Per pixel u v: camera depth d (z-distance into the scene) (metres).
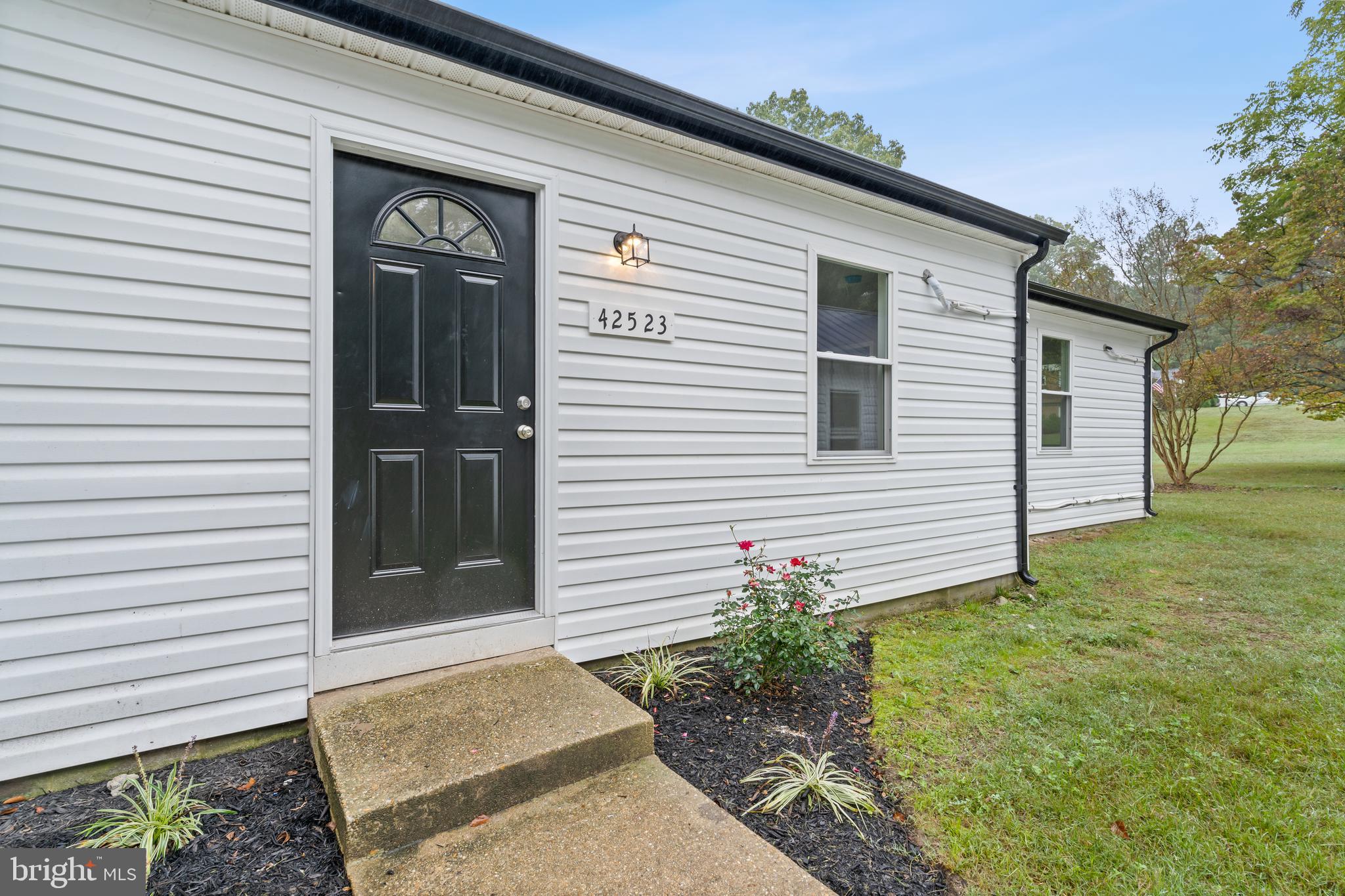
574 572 2.69
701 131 2.90
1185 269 12.13
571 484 2.68
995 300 4.57
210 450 1.96
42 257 1.74
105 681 1.82
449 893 1.32
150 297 1.87
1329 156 10.18
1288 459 15.28
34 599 1.73
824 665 2.54
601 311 2.75
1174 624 3.72
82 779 1.80
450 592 2.42
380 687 2.16
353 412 2.22
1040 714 2.44
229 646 1.99
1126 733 2.28
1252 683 2.75
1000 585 4.59
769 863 1.43
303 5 1.98
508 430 2.56
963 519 4.36
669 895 1.31
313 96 2.11
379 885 1.34
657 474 2.94
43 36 1.74
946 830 1.71
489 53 2.30
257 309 2.02
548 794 1.71
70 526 1.77
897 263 3.95
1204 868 1.56
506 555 2.55
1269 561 5.32
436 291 2.39
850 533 3.70
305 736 2.11
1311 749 2.17
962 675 2.88
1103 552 5.89
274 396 2.05
